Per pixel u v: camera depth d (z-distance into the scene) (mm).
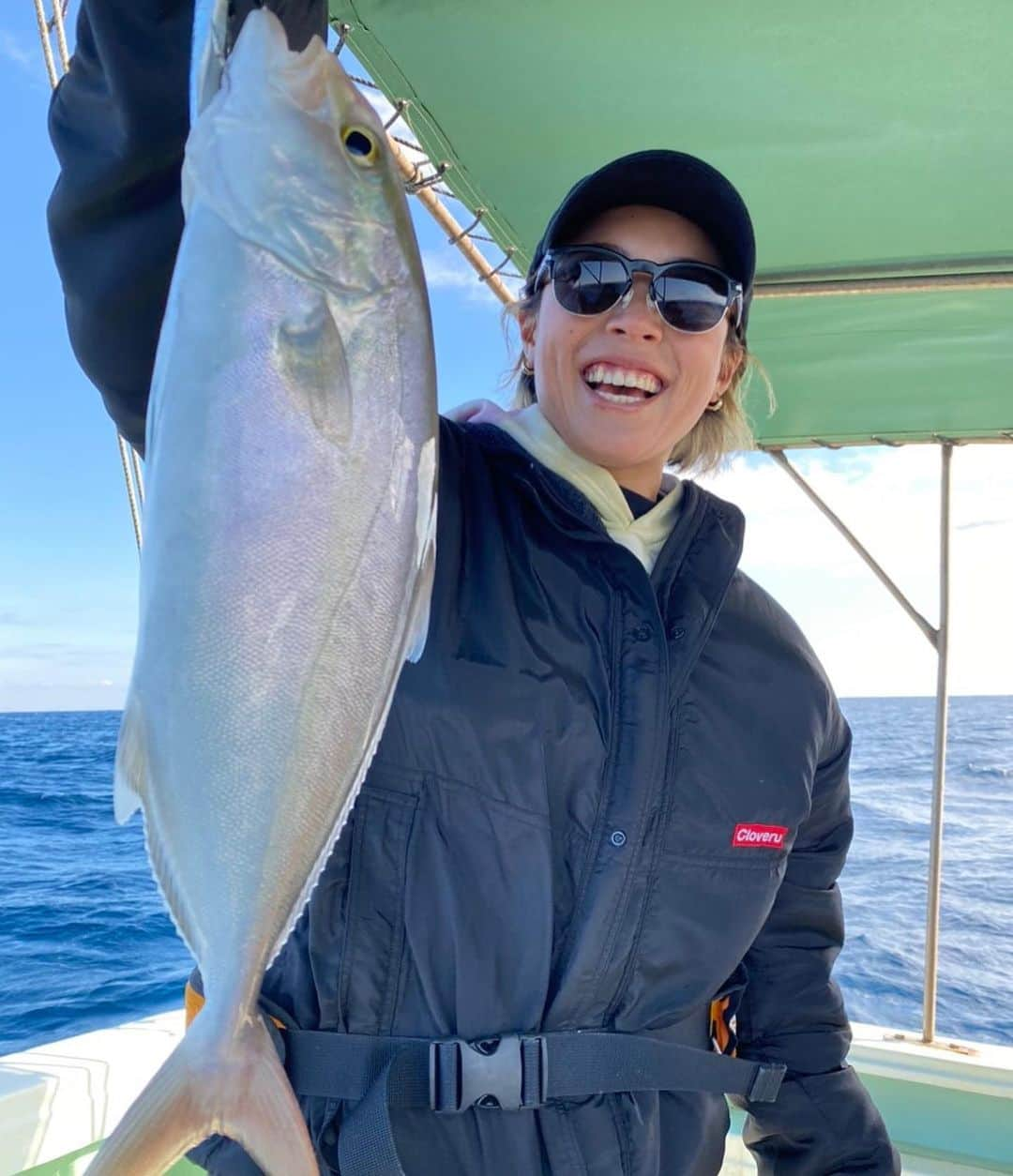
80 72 1306
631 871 1492
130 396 1392
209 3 1150
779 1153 1921
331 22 2133
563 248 1709
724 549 1725
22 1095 2252
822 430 4000
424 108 2402
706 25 2102
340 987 1395
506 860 1439
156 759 1129
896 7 2035
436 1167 1376
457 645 1475
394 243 1220
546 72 2264
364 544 1191
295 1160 1121
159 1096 1111
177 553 1122
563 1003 1457
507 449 1663
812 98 2336
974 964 7051
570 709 1499
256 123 1157
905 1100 3203
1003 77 2209
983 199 2668
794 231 2875
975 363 3486
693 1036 1657
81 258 1327
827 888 1951
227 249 1142
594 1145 1435
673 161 1672
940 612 3762
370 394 1196
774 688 1718
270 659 1146
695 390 1715
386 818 1421
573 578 1566
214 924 1147
